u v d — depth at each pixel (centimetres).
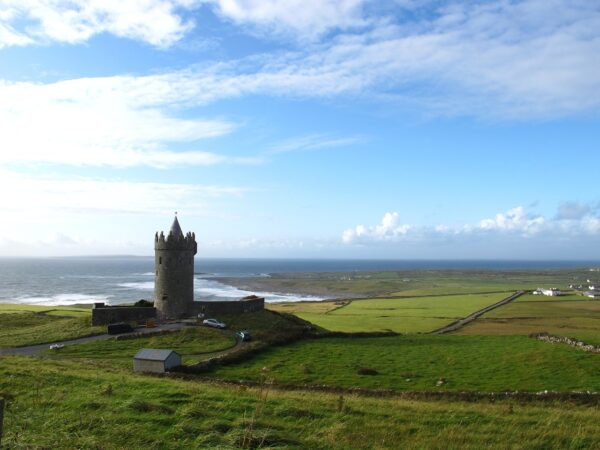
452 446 1856
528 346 5953
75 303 15400
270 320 6900
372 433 1995
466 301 14650
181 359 4706
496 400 3344
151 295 18300
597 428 2170
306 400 2675
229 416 2094
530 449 1858
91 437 1648
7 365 3122
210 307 6881
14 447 1479
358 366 4756
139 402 2114
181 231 6881
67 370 3234
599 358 5141
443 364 4912
